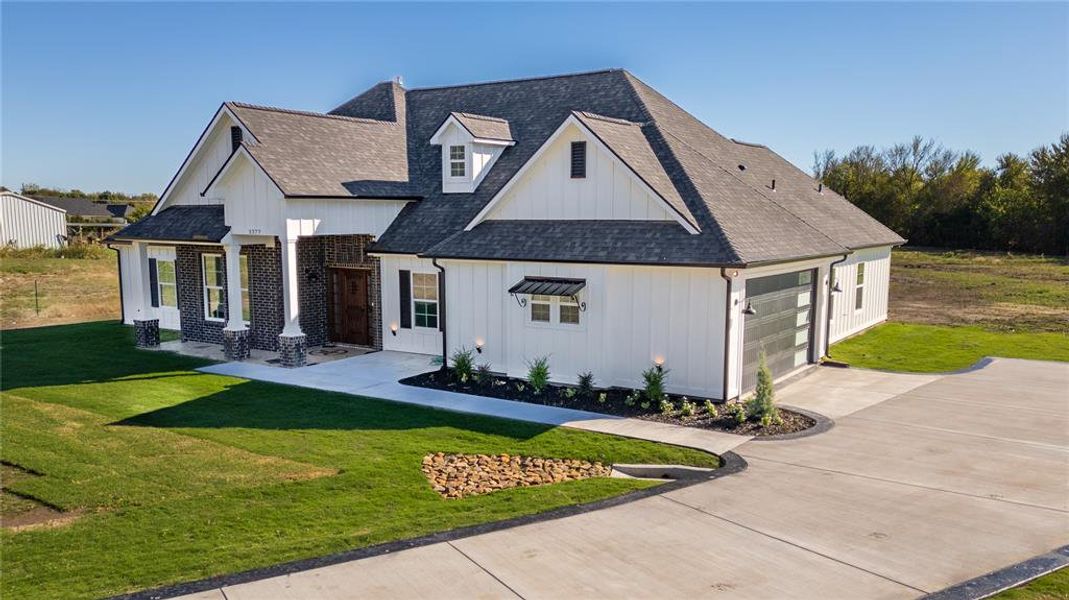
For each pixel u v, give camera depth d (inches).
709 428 482.6
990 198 2097.7
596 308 572.1
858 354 751.7
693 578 263.9
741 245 536.4
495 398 572.1
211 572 279.6
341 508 350.9
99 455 438.6
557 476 401.7
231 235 723.4
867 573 264.8
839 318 817.5
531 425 496.1
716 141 855.1
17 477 404.5
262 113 751.1
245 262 792.3
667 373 555.8
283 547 302.4
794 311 650.2
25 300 1253.7
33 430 491.8
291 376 657.6
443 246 653.3
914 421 490.3
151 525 334.0
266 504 357.7
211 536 320.2
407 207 784.3
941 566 269.4
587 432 479.2
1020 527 306.8
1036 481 367.9
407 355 747.4
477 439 466.3
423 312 743.1
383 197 750.5
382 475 397.4
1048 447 426.9
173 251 871.7
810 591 251.8
